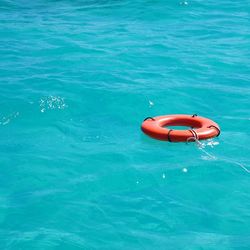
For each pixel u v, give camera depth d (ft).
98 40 41.39
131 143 27.09
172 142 26.96
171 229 20.59
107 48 39.68
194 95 32.40
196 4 51.01
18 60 37.35
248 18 47.01
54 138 27.58
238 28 44.32
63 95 31.89
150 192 23.00
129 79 34.37
